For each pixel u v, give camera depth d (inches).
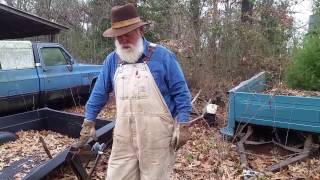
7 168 193.5
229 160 222.2
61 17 735.1
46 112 275.6
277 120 232.4
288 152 232.8
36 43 346.9
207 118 299.6
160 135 117.8
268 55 445.1
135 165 121.6
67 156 155.1
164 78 118.9
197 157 227.1
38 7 739.4
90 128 128.4
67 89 374.6
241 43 445.1
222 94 373.4
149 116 116.4
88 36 729.0
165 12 527.8
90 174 160.2
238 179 194.5
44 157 212.8
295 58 321.4
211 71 418.6
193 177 199.0
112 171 123.0
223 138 245.3
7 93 315.0
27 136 253.9
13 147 228.7
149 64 117.0
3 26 404.2
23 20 379.9
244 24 455.5
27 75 333.4
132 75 117.0
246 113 242.1
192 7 462.6
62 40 717.9
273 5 472.4
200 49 437.1
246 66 437.4
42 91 346.3
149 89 116.4
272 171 203.8
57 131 271.0
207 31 442.9
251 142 239.8
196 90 398.3
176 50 430.3
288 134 249.1
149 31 557.6
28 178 151.4
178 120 119.6
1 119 248.4
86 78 398.6
